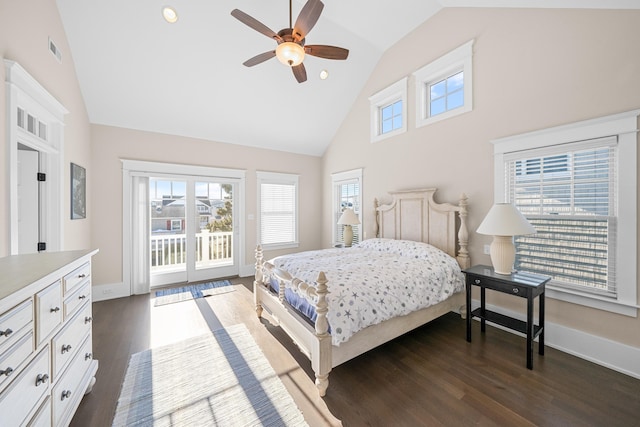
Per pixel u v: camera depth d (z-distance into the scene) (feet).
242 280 14.79
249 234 16.10
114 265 12.21
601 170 6.89
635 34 6.27
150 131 13.12
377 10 10.73
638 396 5.61
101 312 10.32
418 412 5.21
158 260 13.78
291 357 7.18
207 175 14.67
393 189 13.03
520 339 8.17
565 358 7.08
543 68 7.84
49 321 3.97
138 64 10.36
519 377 6.28
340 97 14.85
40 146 7.40
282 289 7.72
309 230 18.53
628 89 6.37
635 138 6.28
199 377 6.31
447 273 8.80
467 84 9.77
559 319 7.59
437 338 8.23
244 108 13.60
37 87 6.75
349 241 14.58
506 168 8.77
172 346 7.74
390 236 12.91
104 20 8.90
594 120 6.79
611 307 6.68
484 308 8.33
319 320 5.62
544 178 7.95
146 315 10.03
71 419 4.91
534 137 7.99
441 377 6.31
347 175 16.07
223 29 10.02
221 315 10.02
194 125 13.71
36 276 3.74
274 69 12.03
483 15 9.31
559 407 5.31
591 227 7.11
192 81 11.53
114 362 6.93
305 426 4.87
